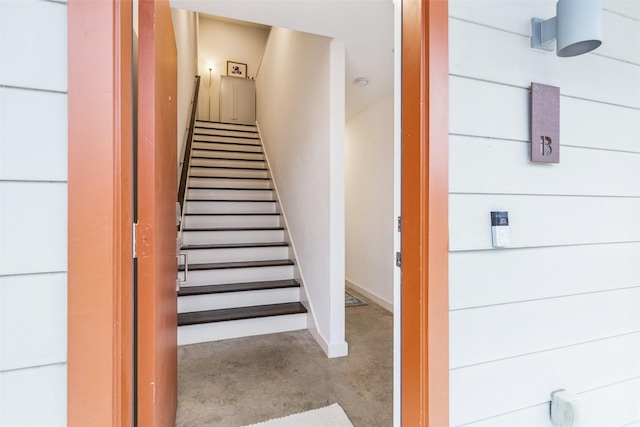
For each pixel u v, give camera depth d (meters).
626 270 1.19
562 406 1.03
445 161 0.91
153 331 0.90
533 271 1.04
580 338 1.11
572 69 1.10
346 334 2.72
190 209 3.67
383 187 3.51
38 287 0.62
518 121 1.01
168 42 1.24
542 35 1.01
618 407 1.17
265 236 3.56
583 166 1.12
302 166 3.00
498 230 0.96
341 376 2.04
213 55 6.34
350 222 4.32
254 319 2.67
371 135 3.74
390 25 2.02
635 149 1.21
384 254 3.50
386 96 3.37
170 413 1.32
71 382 0.64
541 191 1.05
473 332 0.95
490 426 0.98
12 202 0.61
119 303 0.67
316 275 2.60
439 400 0.90
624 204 1.19
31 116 0.62
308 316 2.77
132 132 0.78
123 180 0.69
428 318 0.89
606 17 1.16
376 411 1.68
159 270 1.02
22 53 0.61
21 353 0.61
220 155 4.72
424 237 0.90
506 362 1.00
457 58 0.93
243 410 1.69
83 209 0.64
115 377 0.66
